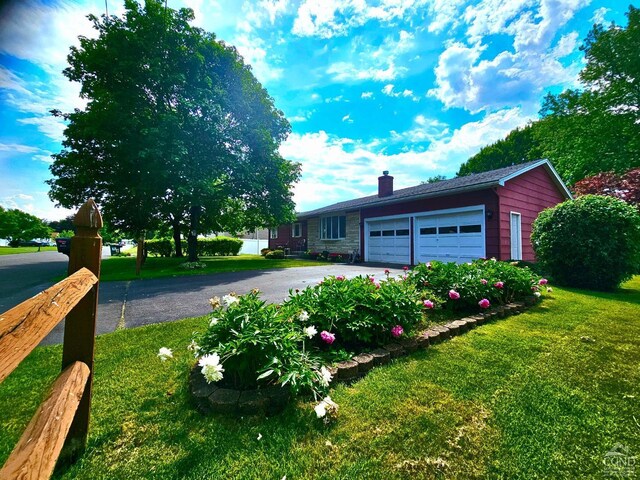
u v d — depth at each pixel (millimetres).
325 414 1733
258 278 7898
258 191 12516
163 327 3533
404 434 1643
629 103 15781
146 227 13992
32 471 824
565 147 17734
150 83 10000
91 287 1382
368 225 13555
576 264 6656
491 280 4270
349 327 2676
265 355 2029
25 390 2115
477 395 2021
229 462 1457
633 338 3117
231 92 11859
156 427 1712
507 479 1351
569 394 2027
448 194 10008
